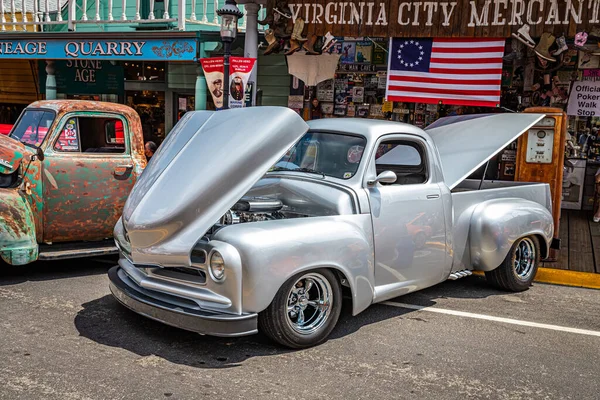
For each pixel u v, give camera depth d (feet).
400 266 16.71
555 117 24.22
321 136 17.54
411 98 28.12
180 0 34.24
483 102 26.91
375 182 16.20
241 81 28.12
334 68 32.27
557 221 24.52
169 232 13.42
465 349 15.03
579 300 20.29
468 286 21.56
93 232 20.95
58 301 17.35
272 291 13.33
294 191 16.40
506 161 32.76
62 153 20.07
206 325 13.01
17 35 37.19
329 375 13.01
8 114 47.26
